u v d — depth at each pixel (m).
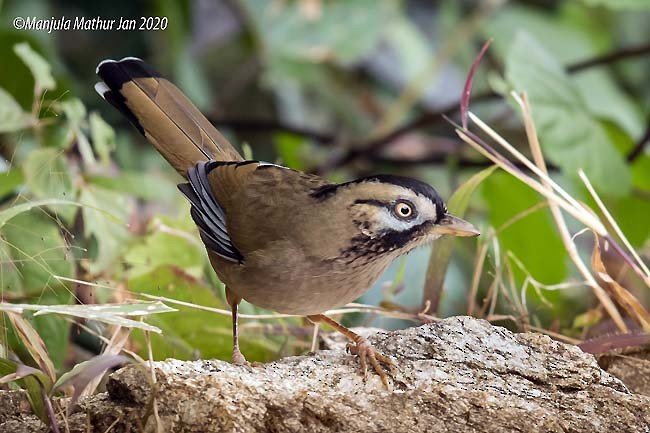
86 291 10.80
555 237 12.59
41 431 8.09
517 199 13.04
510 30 17.83
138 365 7.68
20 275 10.12
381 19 17.34
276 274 9.15
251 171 9.69
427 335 8.83
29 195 11.39
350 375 8.39
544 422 7.82
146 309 8.20
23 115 11.34
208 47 18.62
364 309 10.61
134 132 16.77
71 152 11.69
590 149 12.38
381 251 9.06
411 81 17.28
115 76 10.56
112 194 11.54
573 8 19.44
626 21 19.66
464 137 10.40
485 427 7.80
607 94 17.66
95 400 8.20
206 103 16.89
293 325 11.31
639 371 9.56
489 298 10.98
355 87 19.00
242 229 9.33
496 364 8.54
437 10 20.14
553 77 12.57
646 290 13.33
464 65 18.67
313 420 7.72
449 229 9.03
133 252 11.29
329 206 9.03
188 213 12.20
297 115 18.75
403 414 7.89
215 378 7.88
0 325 9.56
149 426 7.60
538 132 12.27
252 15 17.22
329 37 17.09
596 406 8.19
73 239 11.22
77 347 11.22
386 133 17.23
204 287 10.83
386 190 8.97
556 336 10.52
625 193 12.41
